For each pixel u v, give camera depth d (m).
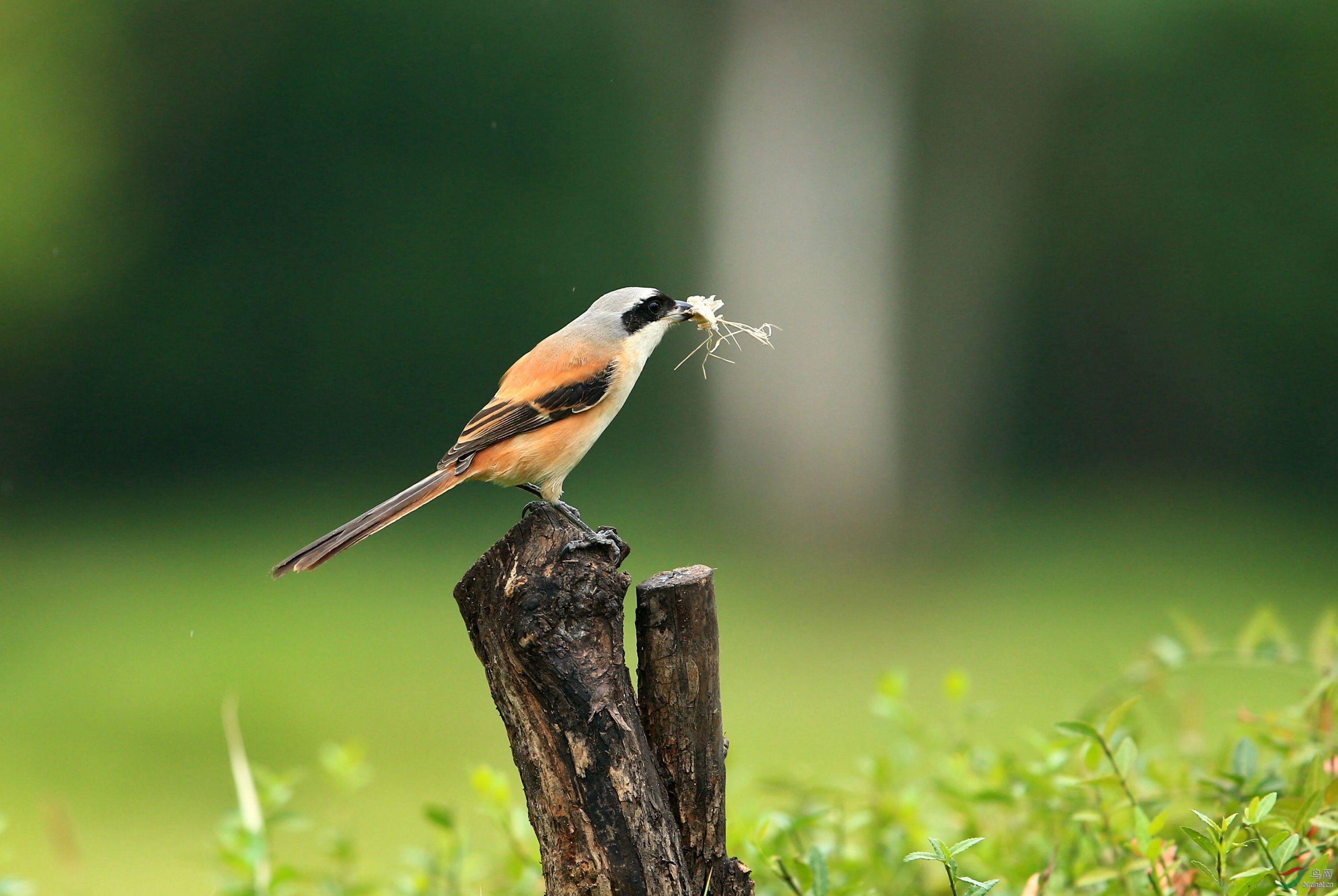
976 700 11.97
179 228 24.95
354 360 25.58
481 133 24.89
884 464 21.47
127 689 13.38
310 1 23.83
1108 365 26.06
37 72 23.52
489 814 4.46
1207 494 23.84
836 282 21.31
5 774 10.94
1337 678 4.17
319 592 17.42
